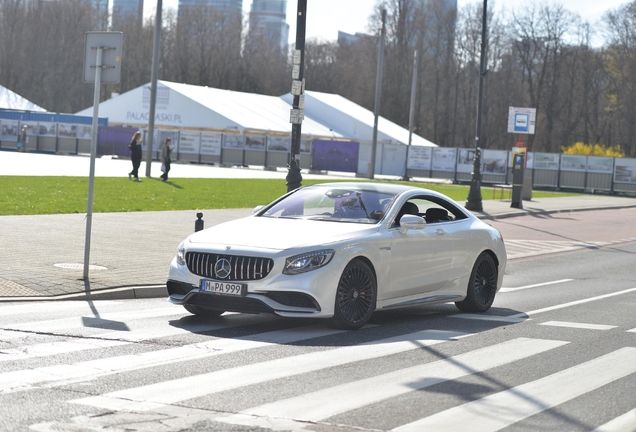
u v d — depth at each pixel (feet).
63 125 289.74
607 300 52.37
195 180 166.81
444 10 419.95
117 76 48.80
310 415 24.14
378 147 286.05
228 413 24.07
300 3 67.82
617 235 108.88
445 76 425.69
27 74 452.76
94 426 22.39
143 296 47.55
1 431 21.71
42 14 455.63
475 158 137.39
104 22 479.82
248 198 128.06
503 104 413.80
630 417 25.08
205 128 283.79
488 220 125.59
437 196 45.91
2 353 31.04
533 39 393.29
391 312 45.62
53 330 35.94
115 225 78.33
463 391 27.76
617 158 236.22
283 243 37.47
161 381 27.71
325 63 483.92
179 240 69.87
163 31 481.05
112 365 29.78
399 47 422.41
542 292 55.72
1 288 44.98
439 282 43.73
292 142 68.74
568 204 168.35
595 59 386.11
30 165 191.93
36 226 73.00
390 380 28.99
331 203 42.75
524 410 25.54
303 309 36.88
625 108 365.40
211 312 41.83
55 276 49.14
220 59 476.13
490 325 41.98
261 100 321.52
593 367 32.19
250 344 34.63
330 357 32.58
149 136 164.76
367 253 39.14
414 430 23.00
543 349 35.68
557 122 402.11
